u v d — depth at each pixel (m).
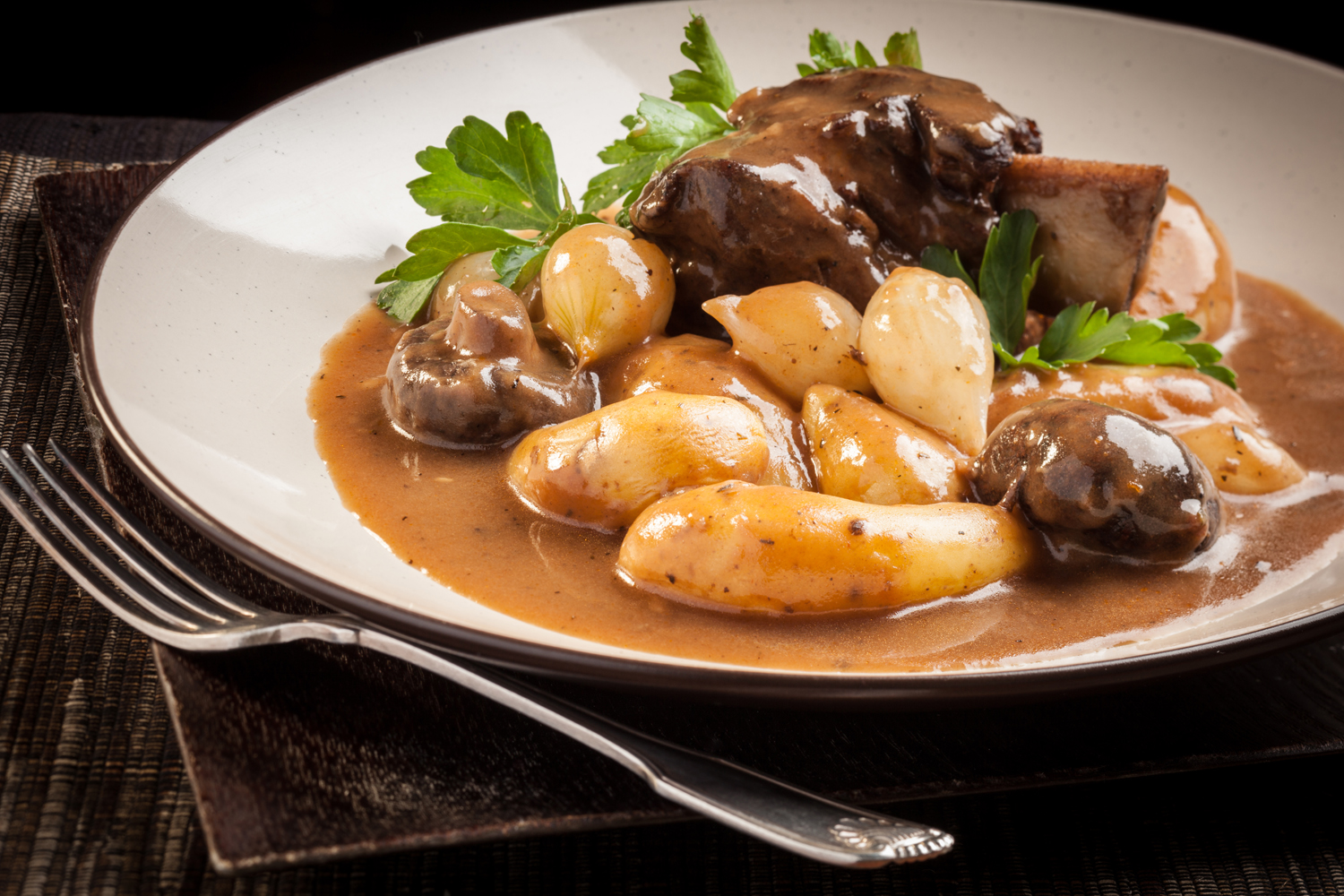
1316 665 0.53
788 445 0.56
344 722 0.49
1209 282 0.64
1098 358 0.59
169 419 0.53
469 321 0.56
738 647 0.51
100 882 0.48
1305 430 0.61
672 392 0.55
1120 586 0.53
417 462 0.55
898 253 0.59
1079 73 0.70
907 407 0.56
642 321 0.58
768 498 0.52
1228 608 0.53
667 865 0.50
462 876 0.49
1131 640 0.52
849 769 0.49
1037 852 0.51
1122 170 0.59
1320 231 0.68
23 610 0.53
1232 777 0.52
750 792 0.48
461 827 0.48
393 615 0.48
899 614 0.52
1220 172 0.69
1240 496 0.57
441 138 0.63
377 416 0.56
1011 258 0.59
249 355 0.56
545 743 0.49
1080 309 0.59
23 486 0.53
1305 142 0.68
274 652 0.50
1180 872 0.50
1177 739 0.51
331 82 0.62
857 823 0.47
